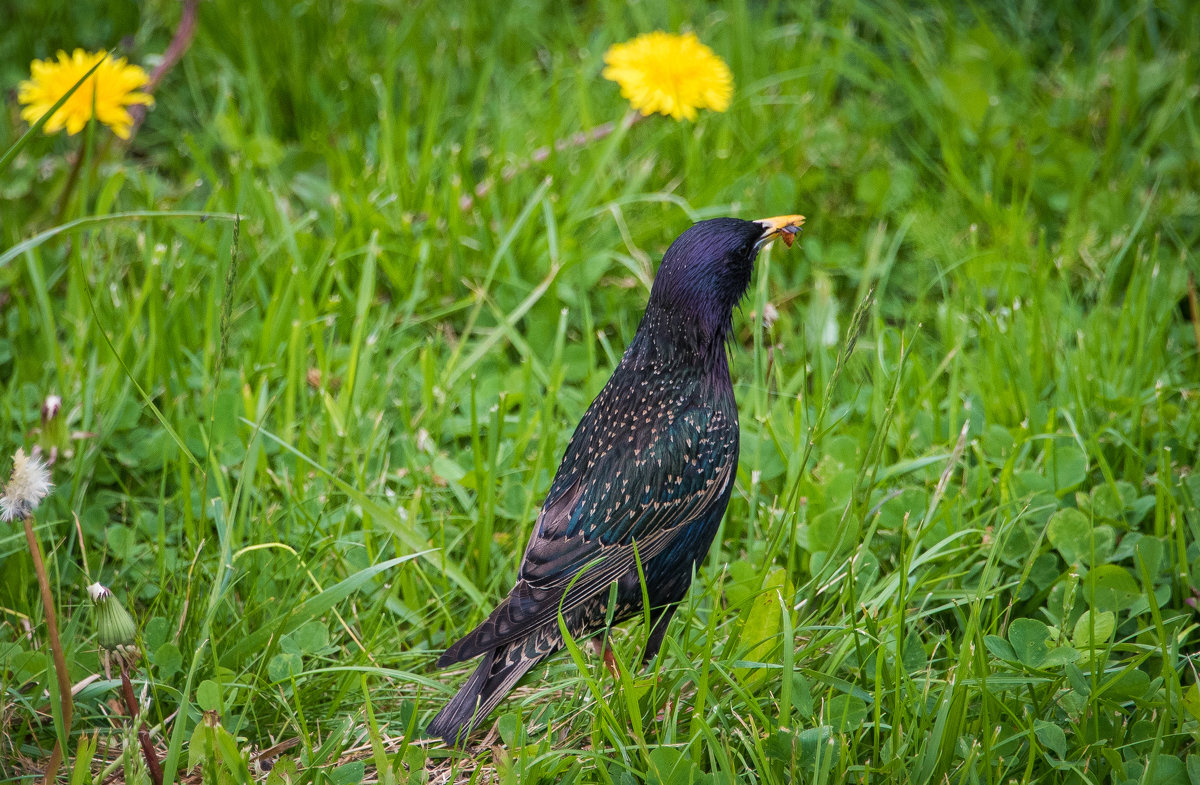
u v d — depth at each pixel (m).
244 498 7.25
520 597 6.04
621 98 11.45
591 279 9.65
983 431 8.15
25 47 12.20
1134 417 7.96
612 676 6.66
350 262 9.74
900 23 12.47
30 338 9.09
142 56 12.02
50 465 7.43
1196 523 7.11
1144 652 6.58
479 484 7.73
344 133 11.39
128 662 5.51
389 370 8.75
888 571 7.39
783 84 11.71
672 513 6.45
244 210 9.88
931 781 5.72
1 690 6.15
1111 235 10.02
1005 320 9.16
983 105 11.12
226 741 5.50
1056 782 5.77
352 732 6.22
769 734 5.88
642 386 6.59
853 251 10.18
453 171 10.36
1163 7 12.31
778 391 8.54
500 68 12.01
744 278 6.68
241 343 9.13
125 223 9.91
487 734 6.44
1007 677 6.07
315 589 7.16
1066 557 7.01
